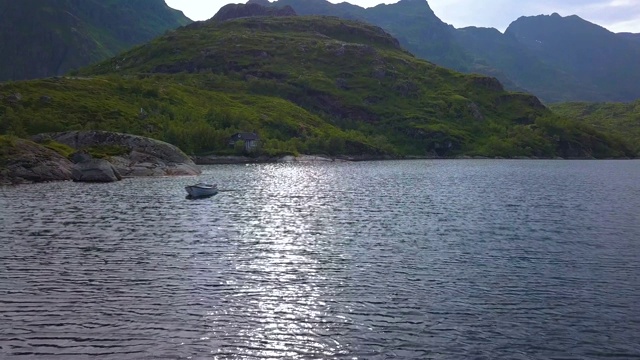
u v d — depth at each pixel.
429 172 164.75
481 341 27.02
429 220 65.25
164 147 149.25
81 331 27.83
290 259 43.69
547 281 37.75
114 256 44.31
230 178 131.25
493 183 124.19
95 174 116.94
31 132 172.75
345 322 29.38
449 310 31.47
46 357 24.72
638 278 38.72
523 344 26.72
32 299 32.88
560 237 54.41
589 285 36.88
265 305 32.03
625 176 154.75
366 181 125.94
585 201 87.62
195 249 47.22
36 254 44.81
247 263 42.22
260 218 65.88
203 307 31.59
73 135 150.38
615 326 29.23
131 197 87.25
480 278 38.41
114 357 24.78
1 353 25.06
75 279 37.31
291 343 26.52
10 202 79.06
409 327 28.73
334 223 62.41
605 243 51.31
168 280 37.19
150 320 29.44
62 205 76.31
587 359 25.19
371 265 41.91
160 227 58.66
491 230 58.41
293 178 133.12
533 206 80.12
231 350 25.66
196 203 80.38
